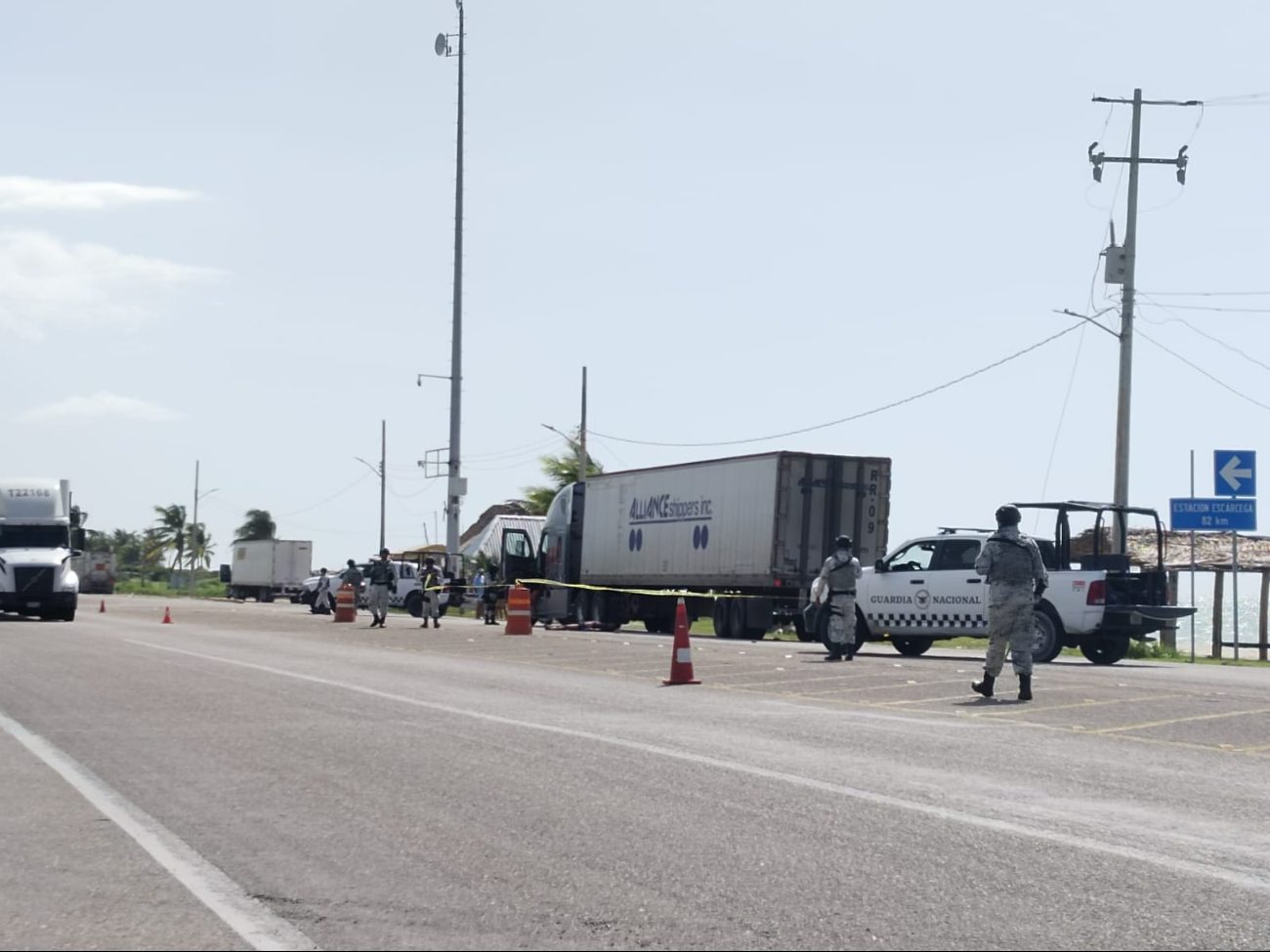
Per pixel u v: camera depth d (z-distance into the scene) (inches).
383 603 1393.9
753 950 213.6
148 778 370.6
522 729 472.1
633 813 321.1
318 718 504.1
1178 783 371.2
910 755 419.5
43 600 1460.4
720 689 645.3
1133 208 1325.0
